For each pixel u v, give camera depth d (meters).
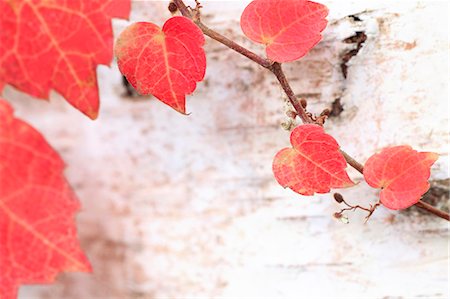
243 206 0.48
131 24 0.44
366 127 0.45
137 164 0.50
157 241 0.49
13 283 0.42
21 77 0.42
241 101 0.47
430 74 0.45
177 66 0.41
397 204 0.41
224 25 0.46
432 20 0.44
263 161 0.47
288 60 0.41
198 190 0.49
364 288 0.46
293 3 0.41
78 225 0.51
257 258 0.48
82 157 0.51
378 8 0.45
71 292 0.52
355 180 0.46
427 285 0.46
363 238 0.46
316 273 0.47
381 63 0.45
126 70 0.42
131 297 0.50
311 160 0.41
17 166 0.41
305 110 0.43
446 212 0.45
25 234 0.41
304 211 0.47
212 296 0.48
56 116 0.52
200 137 0.48
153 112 0.49
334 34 0.45
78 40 0.41
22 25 0.41
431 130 0.45
